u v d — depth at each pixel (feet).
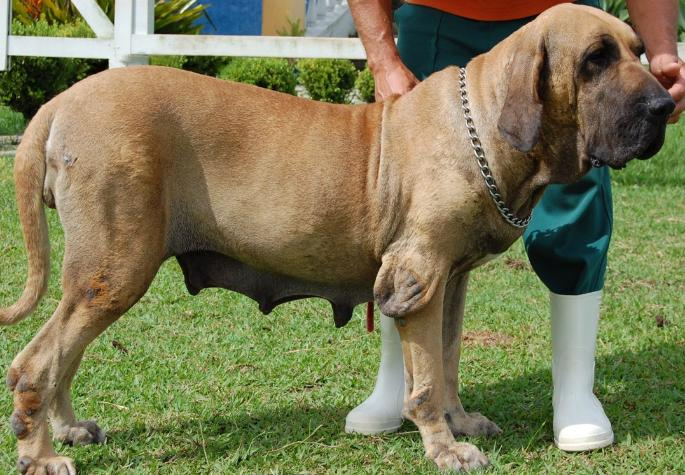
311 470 10.67
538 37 9.92
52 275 18.57
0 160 29.30
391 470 10.63
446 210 10.19
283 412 12.44
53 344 10.15
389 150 10.52
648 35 11.43
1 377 13.21
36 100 36.22
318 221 10.61
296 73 43.52
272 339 15.38
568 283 11.56
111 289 10.11
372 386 13.43
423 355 10.49
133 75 10.39
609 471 10.54
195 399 12.76
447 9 11.82
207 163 10.54
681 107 11.16
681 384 13.19
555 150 10.27
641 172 29.96
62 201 10.13
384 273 10.48
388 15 11.82
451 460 10.45
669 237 22.56
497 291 18.31
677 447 11.12
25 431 10.12
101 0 37.17
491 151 10.23
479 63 10.62
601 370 13.91
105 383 13.19
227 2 46.19
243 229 10.71
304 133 10.66
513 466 10.75
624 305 17.31
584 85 9.89
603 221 11.62
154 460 10.73
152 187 10.16
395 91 11.34
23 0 38.70
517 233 10.69
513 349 14.98
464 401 12.85
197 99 10.52
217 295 17.69
